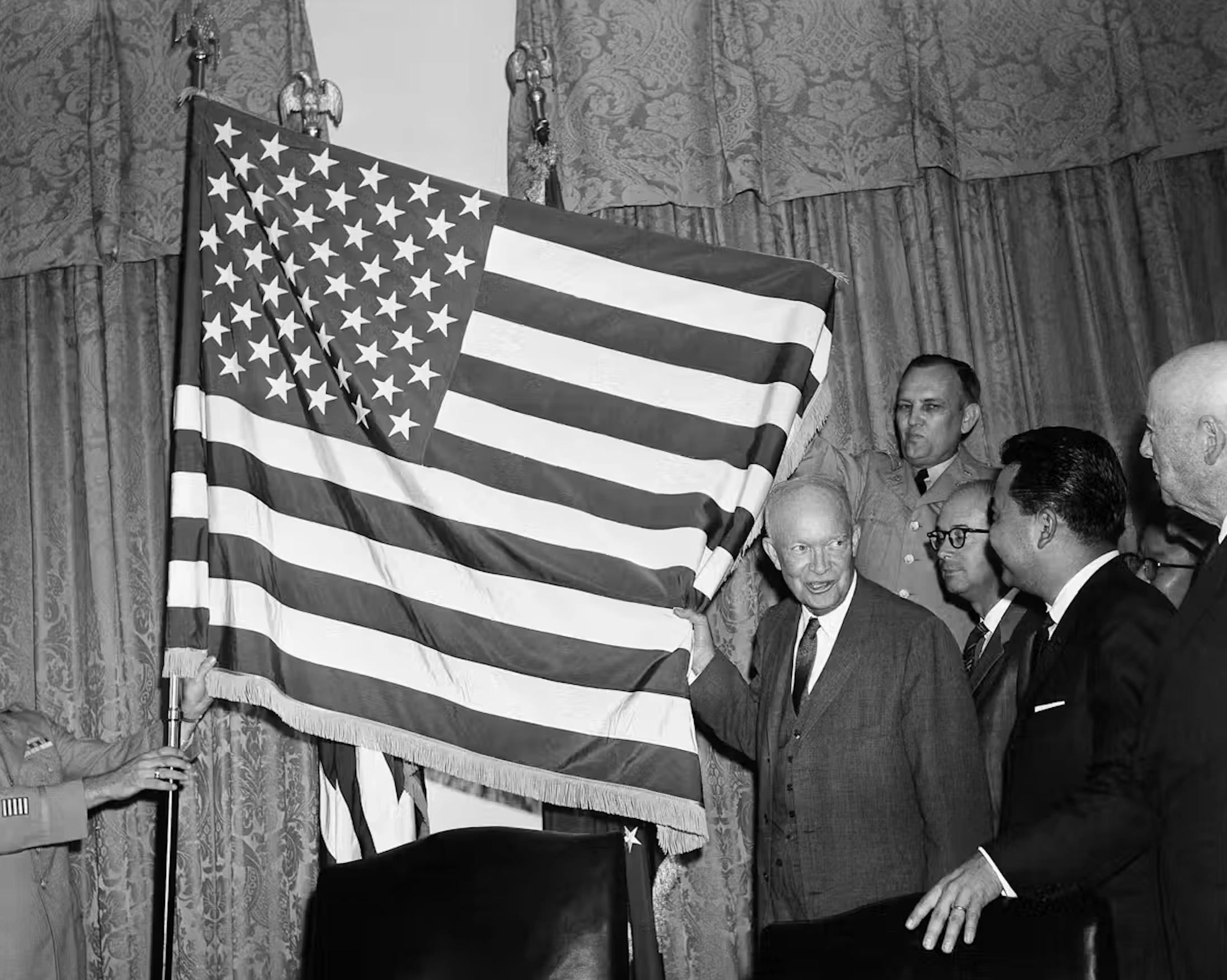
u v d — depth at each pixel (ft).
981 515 10.18
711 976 13.87
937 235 15.03
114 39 15.23
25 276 15.26
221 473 10.58
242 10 15.07
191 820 14.28
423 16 15.90
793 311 11.19
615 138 14.83
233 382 10.83
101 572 14.73
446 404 10.80
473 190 11.30
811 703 9.50
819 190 14.84
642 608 10.36
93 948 14.32
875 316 14.99
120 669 14.64
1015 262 15.21
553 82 15.07
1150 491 14.55
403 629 10.43
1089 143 14.92
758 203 15.19
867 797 9.25
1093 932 5.97
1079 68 15.02
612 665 10.25
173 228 14.87
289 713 10.22
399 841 11.95
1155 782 6.99
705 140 14.90
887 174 14.85
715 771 14.16
